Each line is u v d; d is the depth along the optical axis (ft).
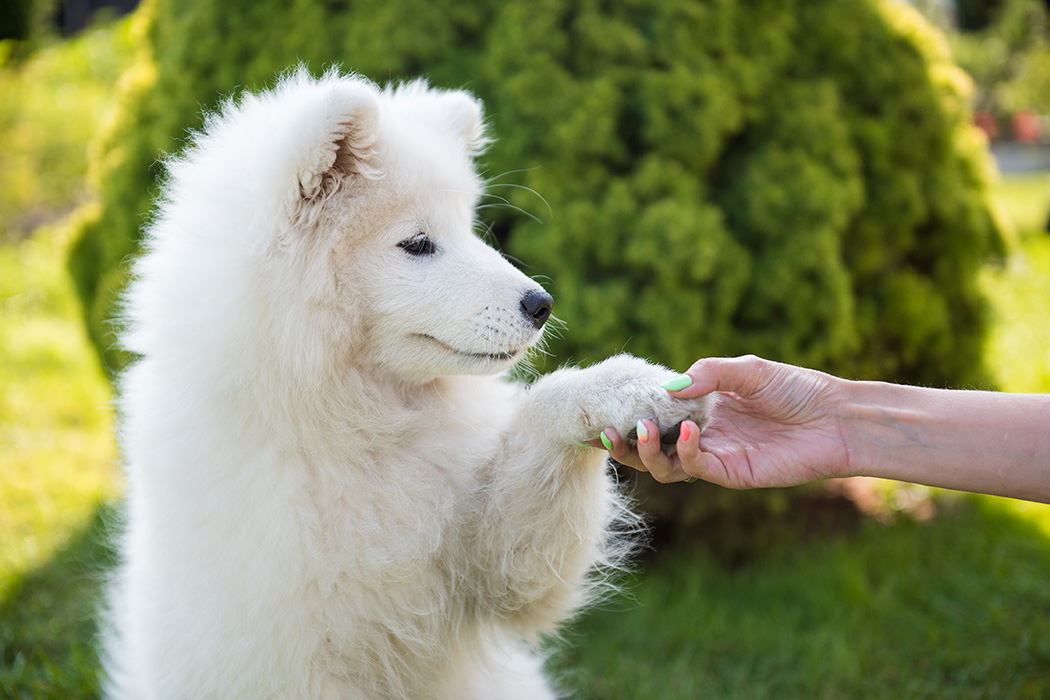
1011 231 5.91
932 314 5.37
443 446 3.64
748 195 5.07
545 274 4.92
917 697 4.46
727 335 4.99
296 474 3.50
